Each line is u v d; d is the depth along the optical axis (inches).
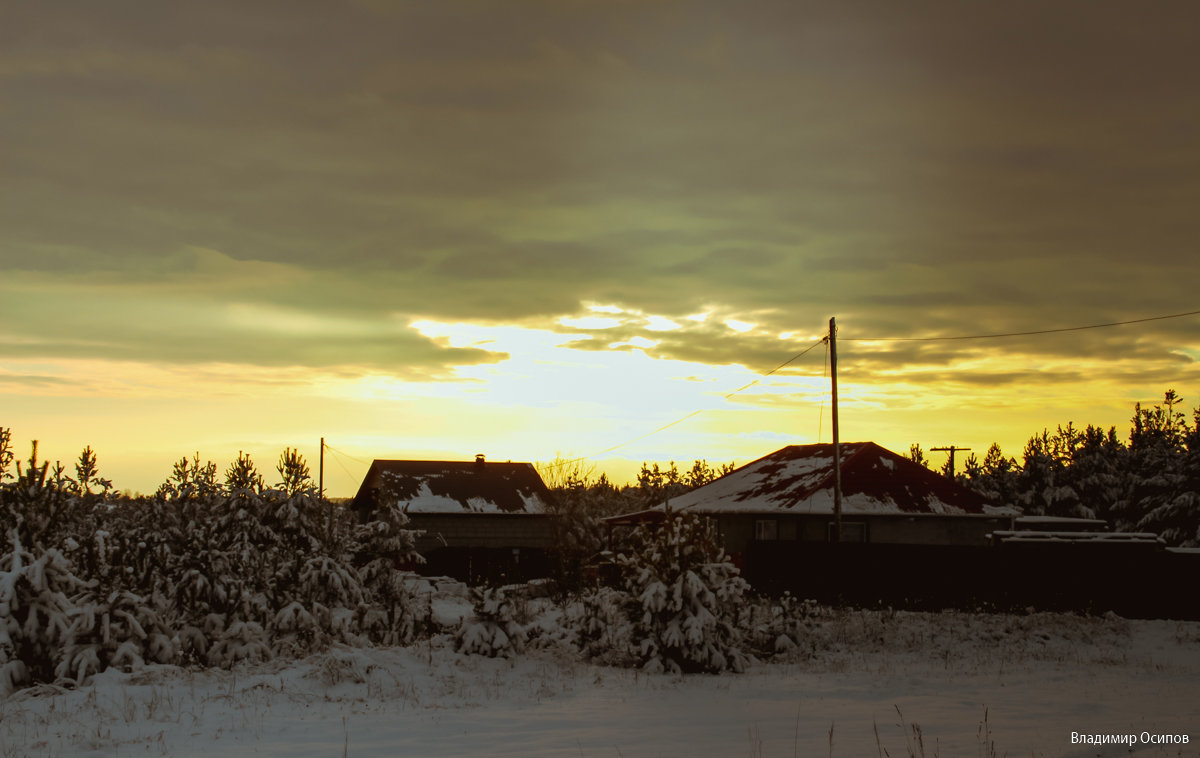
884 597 1270.9
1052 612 1183.6
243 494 963.3
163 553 827.4
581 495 2075.5
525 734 543.2
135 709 585.9
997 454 3329.2
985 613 1185.4
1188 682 786.2
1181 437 2913.4
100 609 701.3
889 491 1669.5
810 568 1323.8
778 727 566.6
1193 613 1181.1
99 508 933.2
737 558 1660.9
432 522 2389.3
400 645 909.2
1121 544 1240.2
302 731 546.3
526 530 2445.9
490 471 2591.0
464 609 1374.3
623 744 509.4
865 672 860.6
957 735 525.3
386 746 503.8
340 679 702.5
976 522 1673.2
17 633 675.4
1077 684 773.3
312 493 989.8
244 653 788.0
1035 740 501.0
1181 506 2244.1
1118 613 1199.6
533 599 1520.7
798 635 990.4
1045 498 2768.2
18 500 708.7
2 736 524.7
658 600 837.2
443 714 611.8
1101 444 3056.1
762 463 2059.5
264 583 887.7
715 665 843.4
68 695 634.2
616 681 786.2
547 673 810.2
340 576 915.4
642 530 930.7
